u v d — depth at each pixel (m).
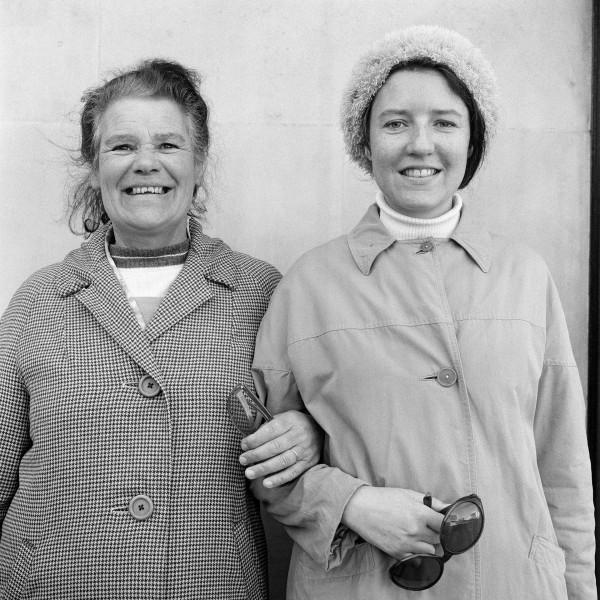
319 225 2.15
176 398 1.54
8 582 1.54
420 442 1.38
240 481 1.59
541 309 1.50
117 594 1.46
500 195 2.12
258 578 1.62
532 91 2.13
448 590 1.35
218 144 2.16
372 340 1.44
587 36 2.13
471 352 1.40
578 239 2.11
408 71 1.50
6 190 2.16
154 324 1.59
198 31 2.16
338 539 1.42
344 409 1.45
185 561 1.49
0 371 1.64
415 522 1.32
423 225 1.54
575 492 1.50
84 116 1.77
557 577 1.39
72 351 1.58
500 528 1.36
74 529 1.49
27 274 2.16
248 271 1.77
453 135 1.49
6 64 2.16
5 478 1.65
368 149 1.68
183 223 1.78
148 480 1.50
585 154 2.12
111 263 1.71
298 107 2.15
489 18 2.13
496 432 1.38
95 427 1.52
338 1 2.15
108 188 1.68
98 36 2.16
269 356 1.58
